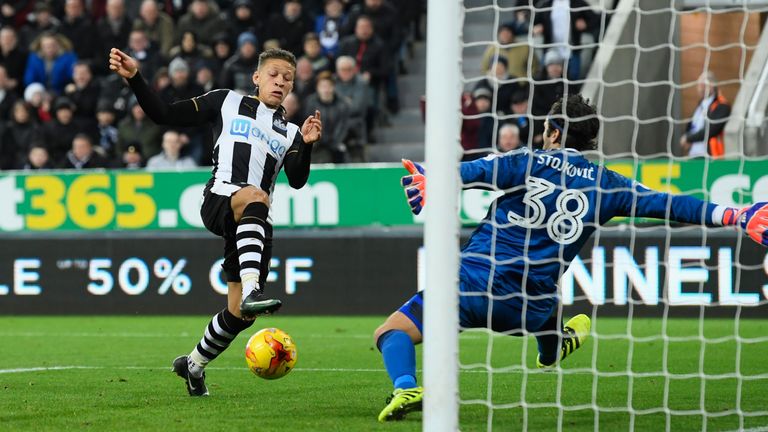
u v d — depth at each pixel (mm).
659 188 41281
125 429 18000
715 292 41531
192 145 50438
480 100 46469
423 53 58375
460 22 16250
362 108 50469
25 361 30141
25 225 48062
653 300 41969
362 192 45062
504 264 18328
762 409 20453
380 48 53281
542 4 49438
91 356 31500
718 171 40594
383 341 18594
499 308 18359
